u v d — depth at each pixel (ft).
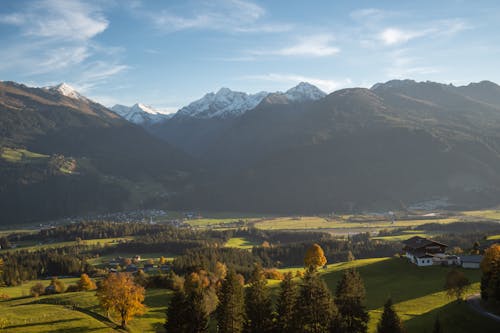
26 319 326.65
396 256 522.06
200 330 260.21
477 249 504.02
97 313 354.33
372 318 309.42
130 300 319.88
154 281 471.62
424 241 484.74
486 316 281.33
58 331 299.17
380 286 409.69
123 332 310.04
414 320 296.92
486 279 312.29
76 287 532.32
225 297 266.98
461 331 266.77
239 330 259.60
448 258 460.14
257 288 264.11
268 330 254.27
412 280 418.72
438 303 334.85
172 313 261.24
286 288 254.27
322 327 238.48
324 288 245.65
